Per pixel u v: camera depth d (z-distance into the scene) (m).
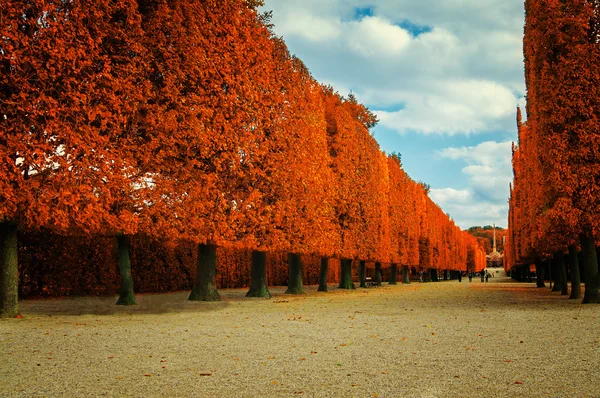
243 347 10.23
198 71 18.81
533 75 23.17
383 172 46.62
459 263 106.75
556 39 21.80
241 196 21.83
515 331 12.67
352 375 7.66
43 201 13.73
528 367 8.22
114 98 15.34
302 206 26.78
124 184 15.52
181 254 33.19
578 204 20.66
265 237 23.58
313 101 29.11
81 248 25.38
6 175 13.09
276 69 25.31
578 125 20.86
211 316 16.53
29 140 13.45
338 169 35.50
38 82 13.72
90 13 14.72
